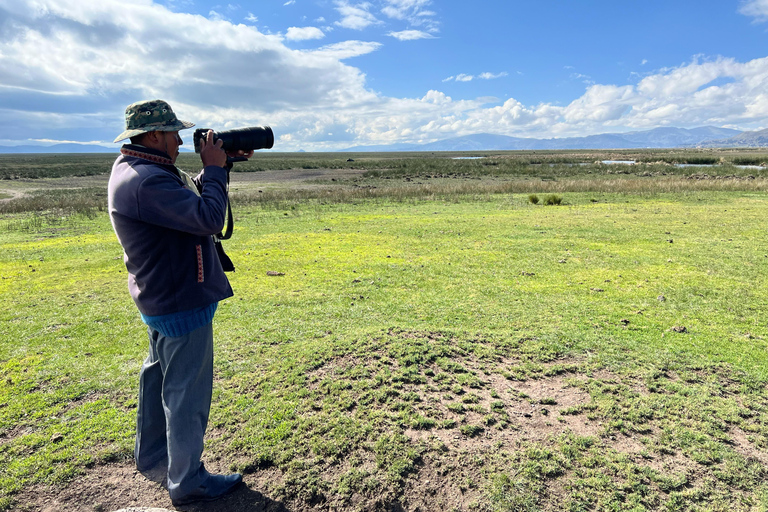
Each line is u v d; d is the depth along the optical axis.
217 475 2.56
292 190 27.09
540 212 16.47
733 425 3.24
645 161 58.72
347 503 2.50
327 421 3.27
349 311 6.06
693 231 11.77
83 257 10.10
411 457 2.83
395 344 4.69
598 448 2.94
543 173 40.34
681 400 3.58
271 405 3.53
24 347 4.93
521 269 8.34
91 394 3.84
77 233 13.87
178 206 1.92
